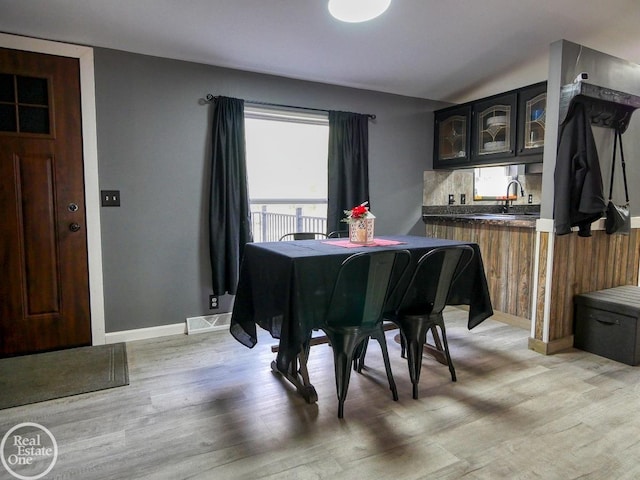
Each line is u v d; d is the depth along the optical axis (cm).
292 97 355
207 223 327
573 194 264
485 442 178
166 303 317
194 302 327
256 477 157
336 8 243
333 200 372
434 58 317
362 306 206
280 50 297
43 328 281
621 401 214
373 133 398
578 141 260
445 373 249
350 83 372
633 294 291
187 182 318
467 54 310
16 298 272
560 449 173
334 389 229
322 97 369
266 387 232
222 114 318
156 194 308
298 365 244
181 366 260
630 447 174
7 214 267
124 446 176
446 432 186
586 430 187
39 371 250
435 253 227
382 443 178
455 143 416
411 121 419
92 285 292
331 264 205
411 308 239
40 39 267
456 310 393
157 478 156
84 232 288
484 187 465
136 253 304
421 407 209
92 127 285
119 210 297
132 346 294
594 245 301
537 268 283
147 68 299
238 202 327
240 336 244
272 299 213
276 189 447
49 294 282
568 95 258
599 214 268
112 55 288
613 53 308
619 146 298
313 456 169
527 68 340
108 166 291
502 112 366
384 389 229
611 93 265
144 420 197
